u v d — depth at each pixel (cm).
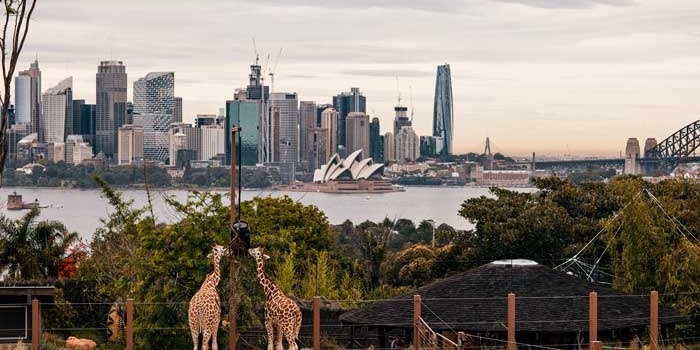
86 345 6134
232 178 5459
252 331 5969
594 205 11581
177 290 6181
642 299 5709
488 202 11638
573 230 10869
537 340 5422
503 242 10975
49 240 8625
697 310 6650
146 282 6203
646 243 7425
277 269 7119
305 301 6544
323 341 6219
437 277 11319
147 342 6122
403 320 5422
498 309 5400
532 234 10875
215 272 5238
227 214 6341
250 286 5875
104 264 7962
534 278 5666
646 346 5403
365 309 5659
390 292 8881
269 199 9800
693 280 7044
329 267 8975
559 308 5416
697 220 9138
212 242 6194
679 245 7288
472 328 5291
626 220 7525
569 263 9856
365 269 11469
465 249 11450
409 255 11956
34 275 8388
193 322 5162
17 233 8512
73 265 8512
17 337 5375
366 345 6184
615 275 8331
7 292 5388
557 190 11994
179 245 6191
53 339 6112
